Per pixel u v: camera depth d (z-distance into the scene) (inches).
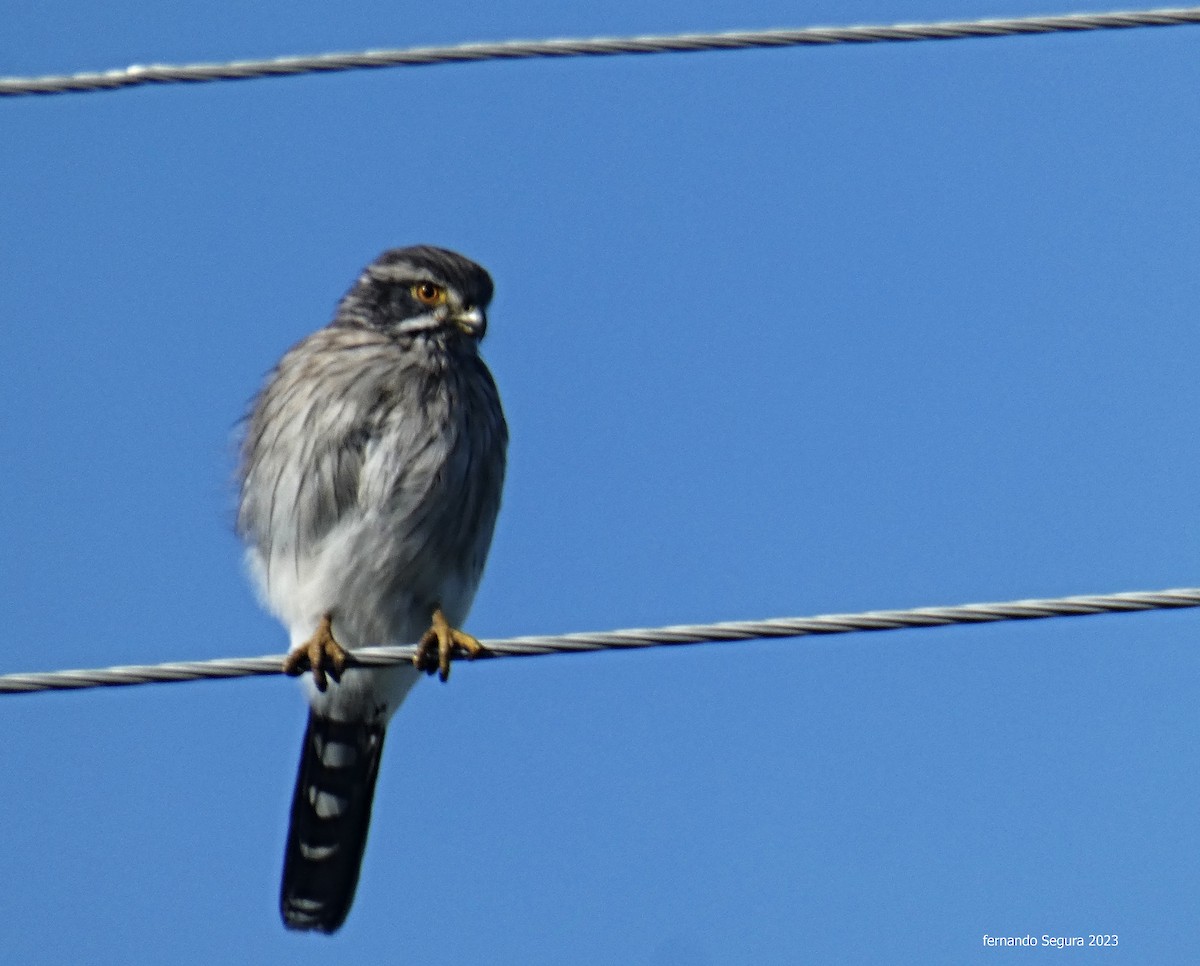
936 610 366.3
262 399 532.4
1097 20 417.4
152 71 429.7
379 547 508.7
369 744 531.8
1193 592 361.1
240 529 532.7
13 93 436.8
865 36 419.5
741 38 418.9
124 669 384.2
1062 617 364.8
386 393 516.4
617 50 421.4
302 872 533.6
